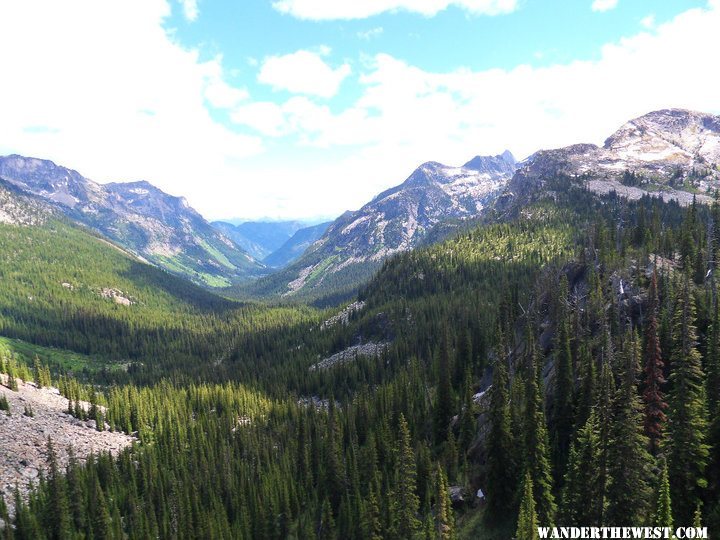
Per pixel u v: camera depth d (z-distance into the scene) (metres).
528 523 51.38
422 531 69.56
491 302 178.88
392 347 185.38
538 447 62.84
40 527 91.88
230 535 91.50
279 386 189.38
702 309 73.44
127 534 100.00
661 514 43.12
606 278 101.88
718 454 49.88
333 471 97.25
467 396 92.38
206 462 119.62
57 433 133.00
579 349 77.62
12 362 174.25
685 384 50.91
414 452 89.94
